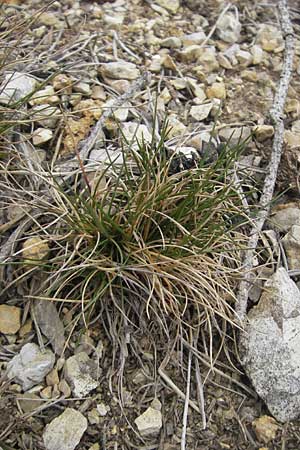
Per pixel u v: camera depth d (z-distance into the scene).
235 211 0.43
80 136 0.47
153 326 0.41
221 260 0.42
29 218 0.42
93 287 0.41
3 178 0.44
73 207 0.40
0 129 0.43
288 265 0.45
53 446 0.37
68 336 0.40
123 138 0.44
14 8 0.56
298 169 0.48
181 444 0.37
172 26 0.58
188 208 0.41
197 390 0.40
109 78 0.52
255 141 0.50
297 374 0.39
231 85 0.54
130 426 0.38
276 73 0.56
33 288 0.41
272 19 0.60
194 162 0.45
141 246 0.41
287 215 0.46
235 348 0.41
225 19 0.58
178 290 0.40
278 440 0.38
